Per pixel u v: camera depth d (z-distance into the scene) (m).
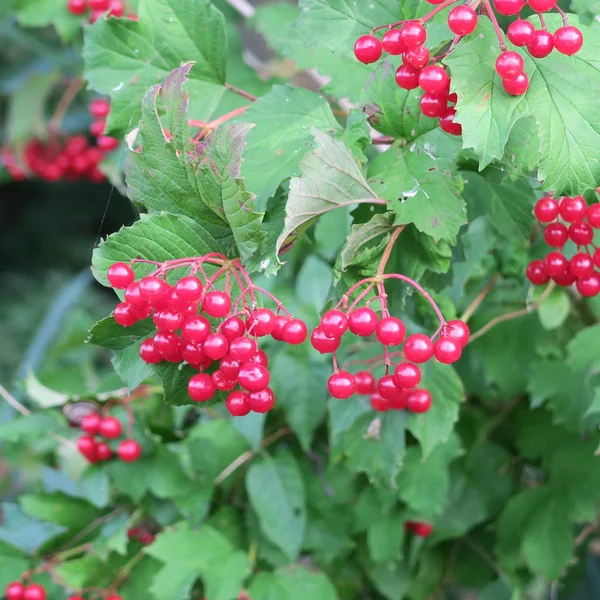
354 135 0.64
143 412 0.81
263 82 0.80
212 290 0.61
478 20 0.61
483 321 0.81
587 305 0.78
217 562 0.78
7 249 2.56
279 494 0.79
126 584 0.80
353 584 0.85
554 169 0.60
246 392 0.62
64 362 1.39
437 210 0.62
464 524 0.82
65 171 1.24
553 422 0.79
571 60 0.61
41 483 1.20
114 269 0.60
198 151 0.60
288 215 0.61
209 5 0.70
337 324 0.60
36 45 1.21
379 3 0.66
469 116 0.60
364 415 0.74
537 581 0.85
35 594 0.79
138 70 0.71
